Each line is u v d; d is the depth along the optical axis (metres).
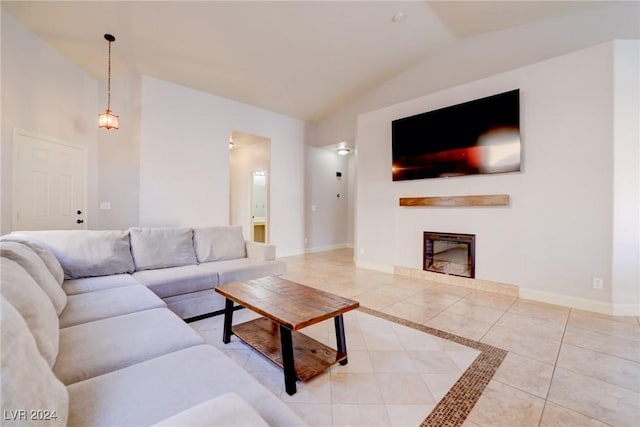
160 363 1.14
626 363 1.94
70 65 4.05
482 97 3.65
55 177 3.91
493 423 1.42
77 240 2.49
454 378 1.79
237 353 2.08
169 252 2.96
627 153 2.77
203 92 4.90
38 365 0.76
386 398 1.60
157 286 2.42
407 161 4.30
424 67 4.61
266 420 0.86
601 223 2.87
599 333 2.40
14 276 1.17
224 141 5.16
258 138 5.90
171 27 3.43
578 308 2.99
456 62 4.29
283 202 6.17
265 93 5.16
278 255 6.09
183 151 4.66
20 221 3.50
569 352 2.09
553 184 3.14
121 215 4.38
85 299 1.90
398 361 1.98
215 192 5.02
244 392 0.98
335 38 3.89
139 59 3.97
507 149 3.37
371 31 3.83
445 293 3.53
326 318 1.69
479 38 4.09
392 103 5.02
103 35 3.53
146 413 0.87
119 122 4.39
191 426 0.63
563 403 1.56
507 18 3.67
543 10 3.47
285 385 1.65
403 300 3.27
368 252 4.91
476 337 2.34
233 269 2.91
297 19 3.48
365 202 4.96
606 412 1.49
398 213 4.50
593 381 1.75
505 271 3.48
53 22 3.34
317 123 6.66
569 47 3.50
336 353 1.92
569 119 3.04
